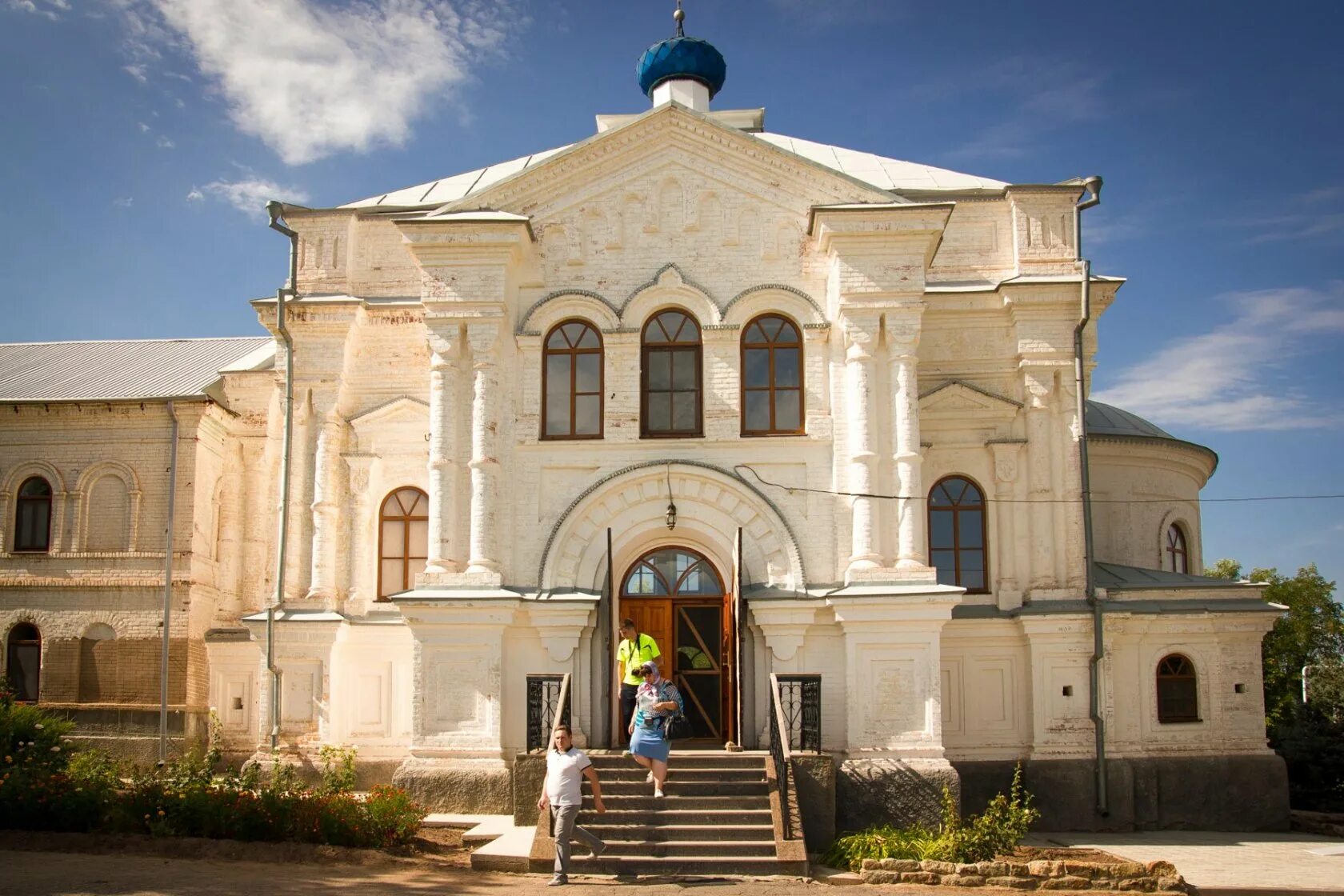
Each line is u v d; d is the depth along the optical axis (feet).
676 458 78.02
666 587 79.10
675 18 102.73
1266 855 68.95
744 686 74.23
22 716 70.74
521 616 76.02
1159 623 82.28
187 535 95.30
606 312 80.02
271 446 98.63
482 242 78.79
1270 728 105.29
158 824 59.88
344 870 56.90
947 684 82.02
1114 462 103.65
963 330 87.04
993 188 91.15
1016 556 83.87
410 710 82.23
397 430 86.48
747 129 104.06
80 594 95.86
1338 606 165.68
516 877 57.88
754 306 79.77
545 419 79.82
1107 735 80.94
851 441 76.64
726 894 54.54
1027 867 57.98
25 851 57.67
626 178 81.76
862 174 95.20
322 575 83.76
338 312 85.76
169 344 115.75
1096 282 85.51
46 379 105.09
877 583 74.02
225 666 91.15
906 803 70.49
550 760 57.77
